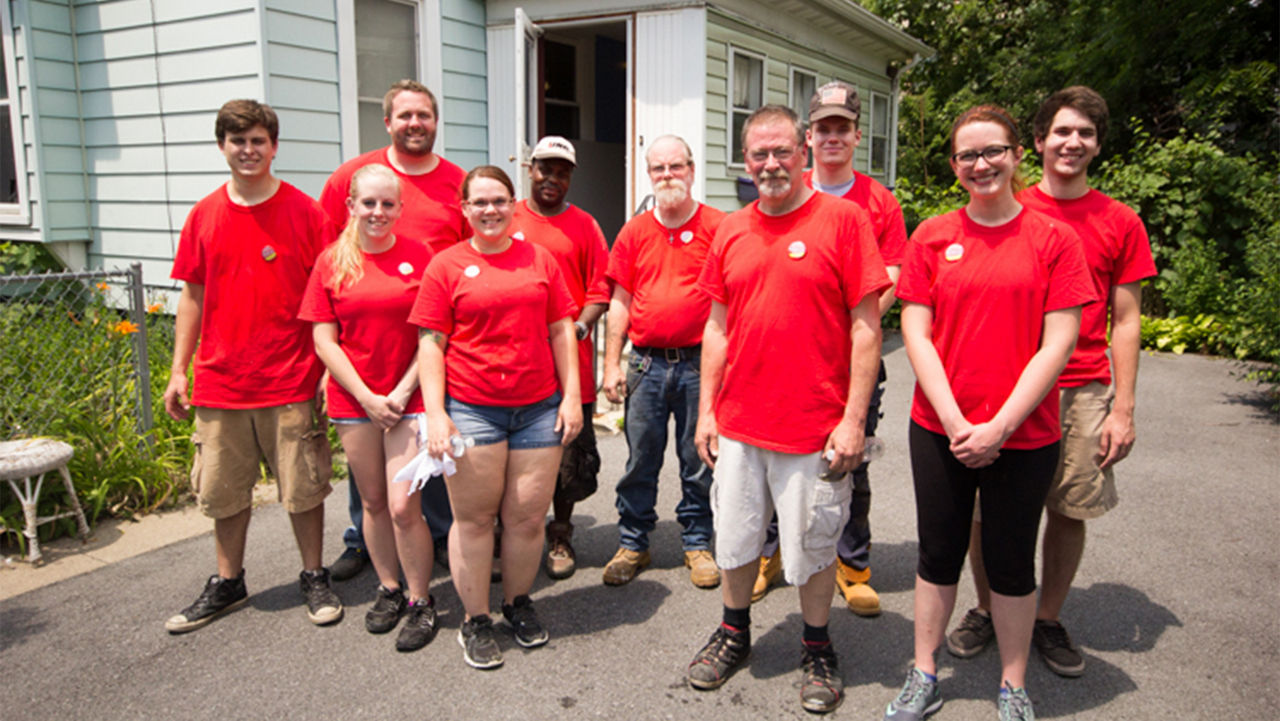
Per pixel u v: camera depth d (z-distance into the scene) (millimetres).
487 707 2883
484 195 3018
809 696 2852
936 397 2648
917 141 18656
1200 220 9766
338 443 5473
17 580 3824
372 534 3377
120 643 3289
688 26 8359
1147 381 7820
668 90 8539
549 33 10453
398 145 3699
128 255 7570
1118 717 2803
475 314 3043
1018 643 2715
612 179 11773
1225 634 3330
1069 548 3051
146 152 7262
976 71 18734
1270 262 6785
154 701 2914
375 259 3268
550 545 3934
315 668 3125
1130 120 11945
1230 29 11688
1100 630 3363
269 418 3432
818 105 3543
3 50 7418
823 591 2887
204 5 6645
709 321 3010
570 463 3852
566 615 3539
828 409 2766
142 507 4598
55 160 7453
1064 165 2988
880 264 2684
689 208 3662
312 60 6789
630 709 2871
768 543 3686
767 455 2854
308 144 6836
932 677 2818
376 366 3248
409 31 7773
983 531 2730
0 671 3092
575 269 3891
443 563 4051
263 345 3348
